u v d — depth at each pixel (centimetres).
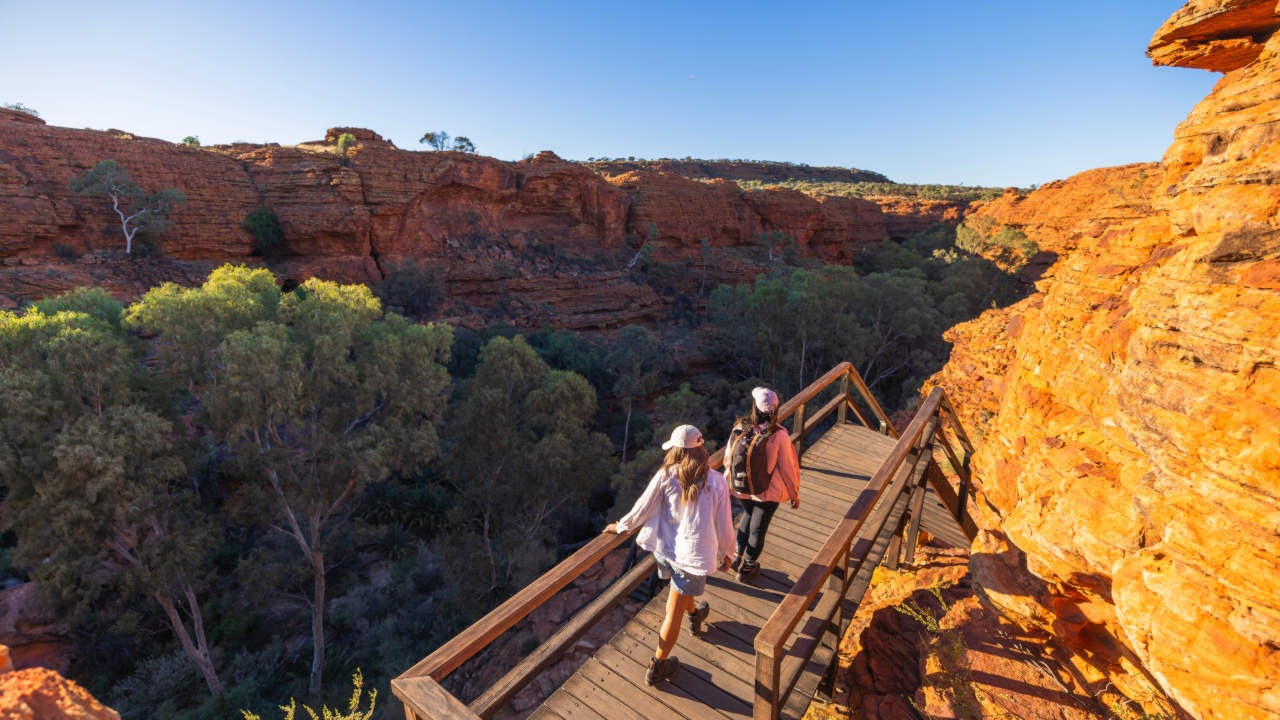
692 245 7850
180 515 1902
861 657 574
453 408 2583
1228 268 281
